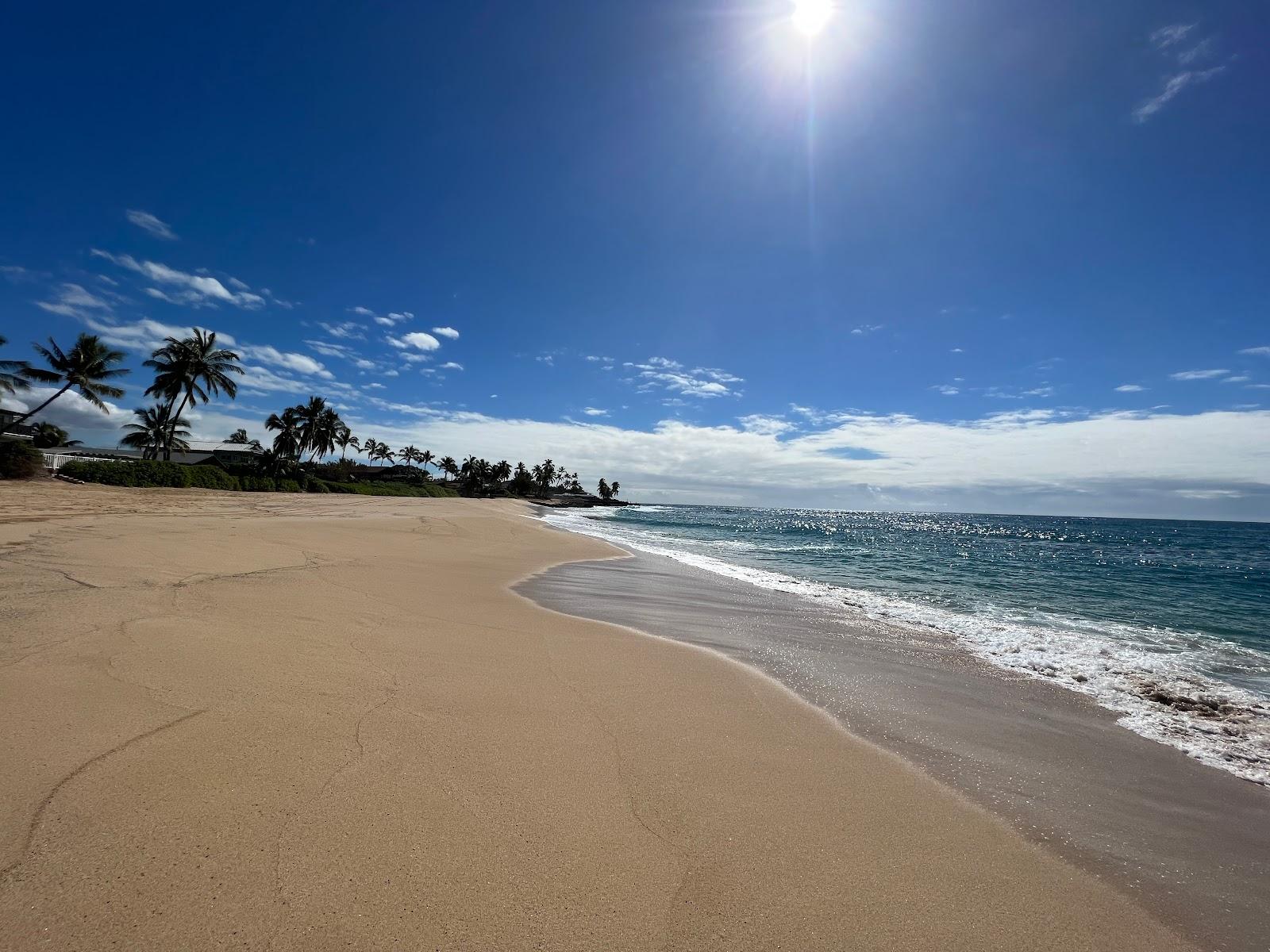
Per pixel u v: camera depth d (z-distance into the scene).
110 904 2.09
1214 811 3.76
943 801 3.62
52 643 4.54
